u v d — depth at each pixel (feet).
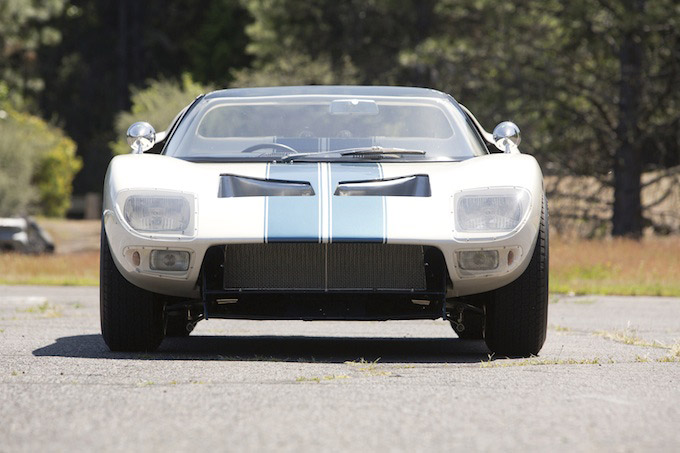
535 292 39.27
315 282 37.27
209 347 43.80
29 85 325.01
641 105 187.73
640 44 185.57
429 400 26.53
